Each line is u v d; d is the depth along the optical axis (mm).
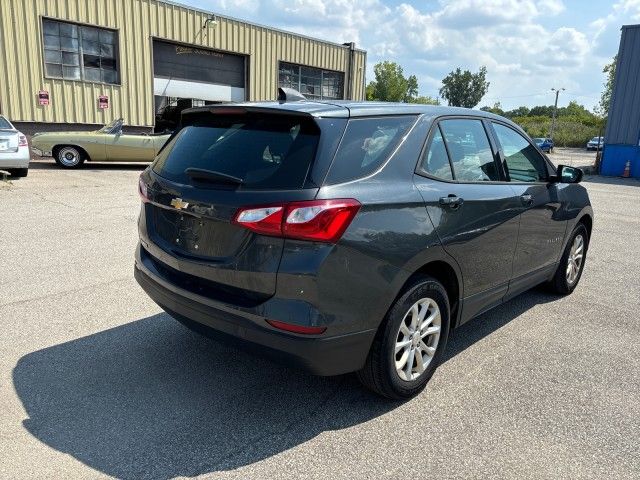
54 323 4180
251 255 2729
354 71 26938
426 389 3414
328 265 2654
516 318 4734
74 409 3021
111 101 18609
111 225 7668
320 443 2795
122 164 16828
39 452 2627
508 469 2631
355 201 2754
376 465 2631
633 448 2832
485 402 3264
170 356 3717
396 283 2951
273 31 22969
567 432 2965
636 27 21641
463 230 3404
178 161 3305
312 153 2781
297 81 24750
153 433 2828
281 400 3217
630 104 22266
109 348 3803
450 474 2578
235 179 2834
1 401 3066
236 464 2602
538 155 4656
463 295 3584
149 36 19172
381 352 2994
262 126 3055
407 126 3297
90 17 17594
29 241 6609
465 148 3709
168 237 3252
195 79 21109
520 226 4094
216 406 3119
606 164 23203
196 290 3004
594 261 6949
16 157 11398
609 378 3615
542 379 3580
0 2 15734
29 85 16641
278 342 2689
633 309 5035
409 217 3016
